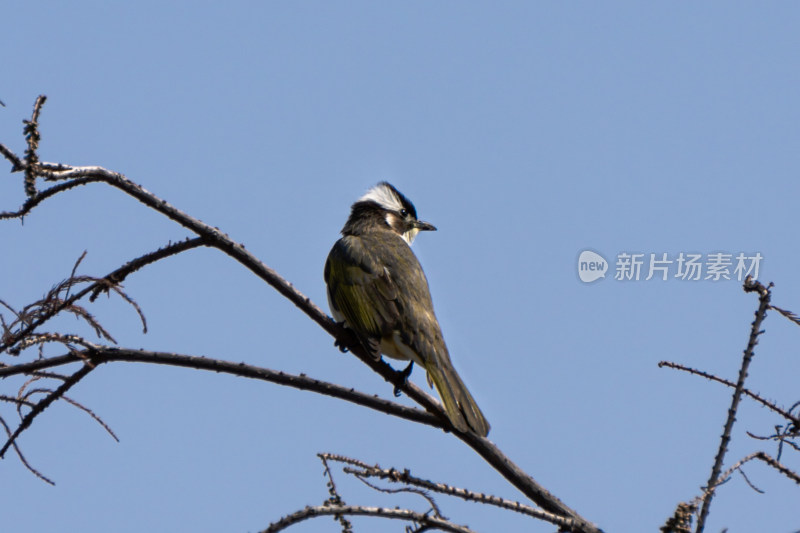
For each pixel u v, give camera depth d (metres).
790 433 7.19
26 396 8.42
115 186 8.99
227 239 9.73
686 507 6.51
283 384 9.21
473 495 7.01
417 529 6.58
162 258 9.28
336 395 9.21
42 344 8.87
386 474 7.02
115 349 8.88
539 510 7.10
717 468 6.99
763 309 7.32
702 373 7.50
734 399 7.20
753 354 7.27
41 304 8.27
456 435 9.50
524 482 8.83
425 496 7.26
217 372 9.09
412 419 9.45
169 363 9.02
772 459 7.01
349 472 7.29
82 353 8.66
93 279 8.42
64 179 8.39
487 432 9.45
